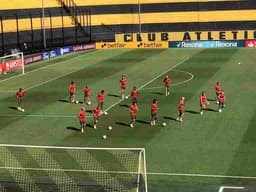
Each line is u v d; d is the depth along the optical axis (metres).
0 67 72.44
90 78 67.50
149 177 32.09
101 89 59.91
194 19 112.31
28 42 104.06
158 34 107.44
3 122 46.56
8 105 52.81
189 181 31.38
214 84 61.12
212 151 37.12
